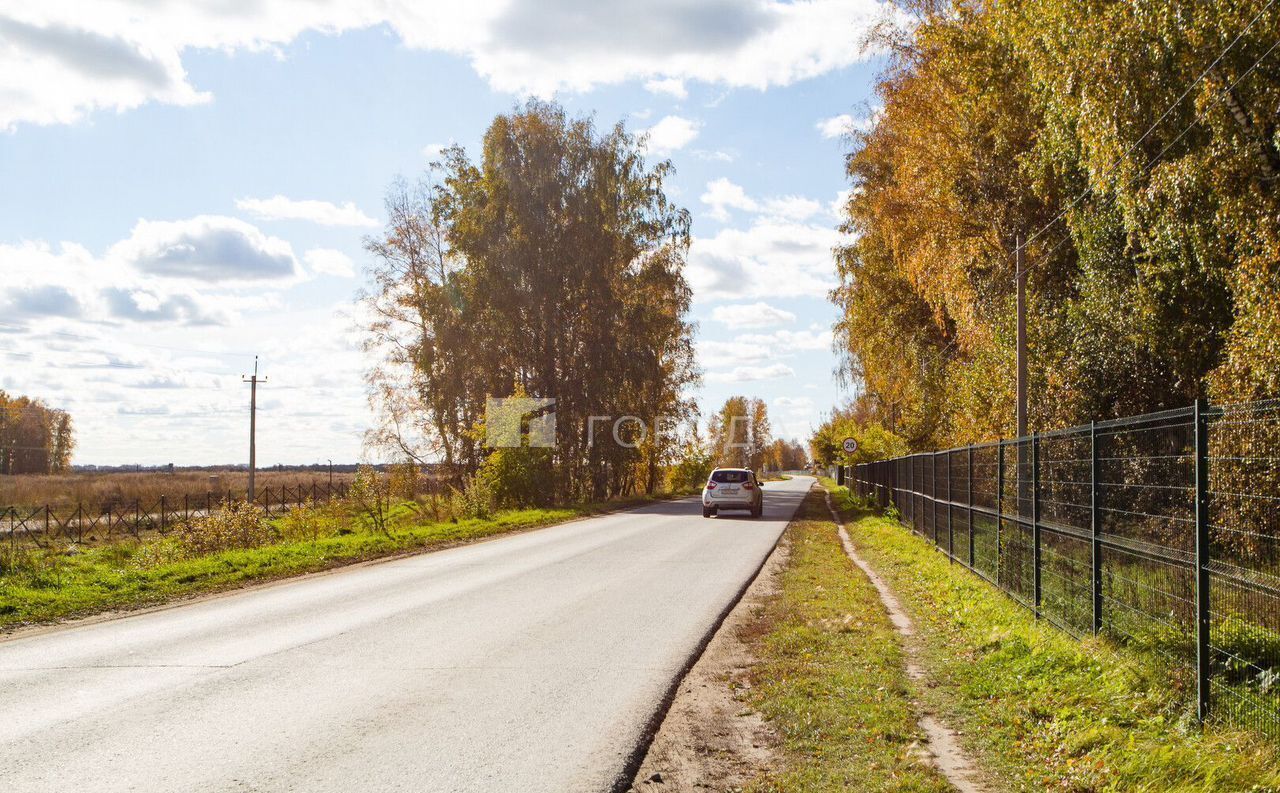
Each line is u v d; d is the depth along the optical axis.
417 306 43.22
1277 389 11.34
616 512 36.94
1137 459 7.40
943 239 22.98
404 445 42.12
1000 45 20.12
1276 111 11.98
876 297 30.86
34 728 6.26
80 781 5.13
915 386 30.66
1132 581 7.41
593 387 41.34
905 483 25.34
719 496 32.00
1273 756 4.95
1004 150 21.00
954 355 28.98
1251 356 11.81
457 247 41.97
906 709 6.66
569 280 42.06
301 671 8.08
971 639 9.36
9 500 48.69
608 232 42.75
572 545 21.02
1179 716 6.09
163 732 6.15
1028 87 18.80
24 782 5.11
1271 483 5.38
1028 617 10.38
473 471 41.31
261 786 5.06
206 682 7.67
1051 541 9.94
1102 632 8.07
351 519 30.34
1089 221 17.67
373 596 12.99
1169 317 15.70
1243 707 5.39
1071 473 9.21
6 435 101.62
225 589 14.30
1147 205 13.79
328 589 13.91
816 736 6.07
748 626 10.45
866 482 42.44
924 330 30.30
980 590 12.64
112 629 10.60
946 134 22.56
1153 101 13.33
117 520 39.44
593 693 7.25
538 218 41.44
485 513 31.78
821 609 11.44
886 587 14.03
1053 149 17.14
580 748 5.80
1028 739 5.98
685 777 5.32
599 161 42.59
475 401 41.81
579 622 10.59
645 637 9.66
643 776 5.32
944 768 5.44
